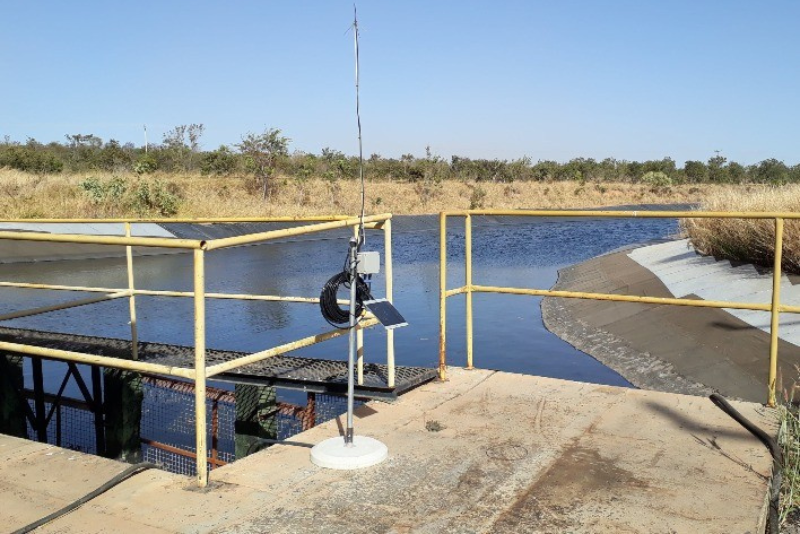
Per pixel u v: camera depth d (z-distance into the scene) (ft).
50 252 65.72
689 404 13.20
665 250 56.39
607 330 35.35
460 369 16.28
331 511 8.87
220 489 9.59
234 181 130.62
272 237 10.46
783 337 26.20
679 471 10.03
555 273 64.95
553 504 8.99
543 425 12.12
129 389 18.85
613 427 11.96
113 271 61.62
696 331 30.19
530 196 184.96
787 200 40.04
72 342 19.25
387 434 11.76
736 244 41.04
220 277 60.34
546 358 31.99
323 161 162.61
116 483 9.77
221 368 9.98
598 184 212.23
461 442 11.33
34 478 10.03
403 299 49.34
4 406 19.08
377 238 101.65
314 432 11.93
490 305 46.62
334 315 12.28
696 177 242.37
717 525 8.36
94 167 137.90
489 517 8.65
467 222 15.90
